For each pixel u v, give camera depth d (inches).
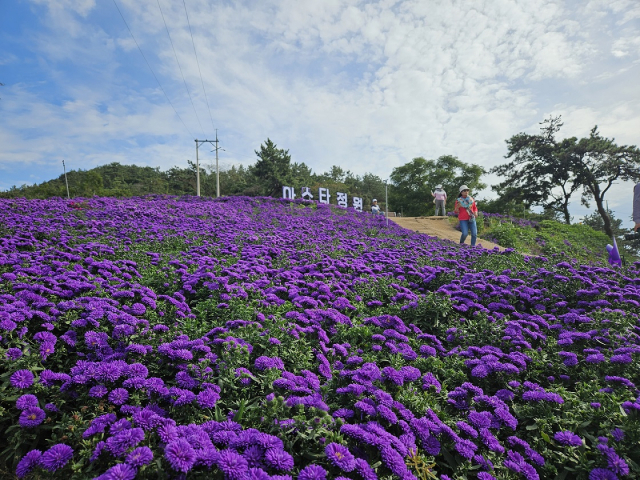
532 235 765.9
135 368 121.4
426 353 176.9
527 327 205.9
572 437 119.6
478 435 123.3
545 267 301.0
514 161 1486.2
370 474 92.7
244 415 116.2
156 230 460.4
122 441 89.1
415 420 119.0
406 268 327.6
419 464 110.0
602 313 204.7
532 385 148.5
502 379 157.6
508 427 134.0
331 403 131.8
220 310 206.8
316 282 260.7
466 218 522.9
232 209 800.3
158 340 151.7
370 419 120.6
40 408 108.8
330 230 588.1
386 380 137.9
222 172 2967.5
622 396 135.6
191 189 2476.6
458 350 182.7
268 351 157.4
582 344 182.4
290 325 176.4
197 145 1638.8
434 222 871.7
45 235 364.8
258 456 92.7
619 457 109.3
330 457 92.7
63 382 120.5
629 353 163.2
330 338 193.9
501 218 959.0
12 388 117.2
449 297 229.9
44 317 155.2
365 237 553.0
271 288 250.5
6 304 153.8
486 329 193.9
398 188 2118.6
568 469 113.7
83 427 104.1
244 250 361.7
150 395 117.0
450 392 141.1
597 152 1258.6
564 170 1328.7
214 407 120.6
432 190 1972.2
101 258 307.0
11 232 347.9
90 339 142.6
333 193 2160.4
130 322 151.9
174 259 320.8
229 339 142.0
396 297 248.8
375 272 328.2
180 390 116.2
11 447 105.7
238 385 132.6
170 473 86.8
